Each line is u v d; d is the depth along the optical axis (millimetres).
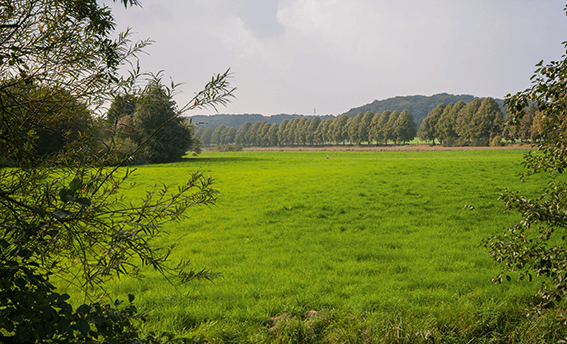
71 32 2229
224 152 125125
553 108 3768
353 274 8688
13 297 1937
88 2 2223
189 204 2377
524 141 98750
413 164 41375
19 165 2066
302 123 187625
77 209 2154
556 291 4211
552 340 4531
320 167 45938
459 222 14523
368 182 27047
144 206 2283
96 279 2285
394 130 138250
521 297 6270
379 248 11031
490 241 4918
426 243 11578
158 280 8023
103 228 2201
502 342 4797
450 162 42375
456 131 118750
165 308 6105
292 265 9555
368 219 15547
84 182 2207
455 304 6098
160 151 59625
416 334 4730
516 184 22688
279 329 5145
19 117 1984
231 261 9938
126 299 6688
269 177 33188
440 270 8812
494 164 36406
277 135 194125
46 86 2174
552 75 3779
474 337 4887
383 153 96875
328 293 7180
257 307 6289
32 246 2047
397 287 7398
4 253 1974
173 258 10297
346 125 163500
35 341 1903
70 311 2002
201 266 9430
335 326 5227
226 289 7465
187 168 45000
